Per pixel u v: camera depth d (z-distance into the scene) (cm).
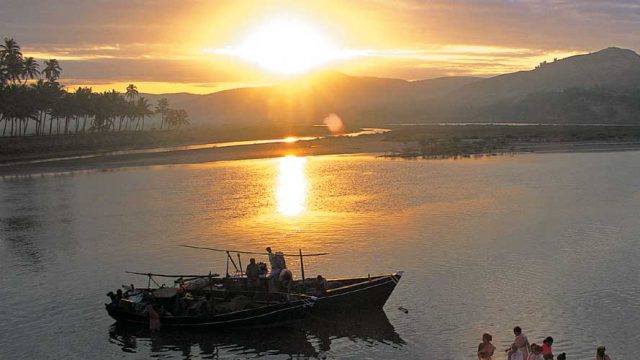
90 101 18962
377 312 2877
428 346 2497
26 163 11300
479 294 3028
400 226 4625
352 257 3778
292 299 2856
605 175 7562
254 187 6969
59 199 6644
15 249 4341
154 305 2906
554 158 10006
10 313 3039
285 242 4225
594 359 2284
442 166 8931
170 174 8650
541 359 2047
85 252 4191
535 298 2944
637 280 3172
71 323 2917
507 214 5028
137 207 5916
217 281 3092
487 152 11331
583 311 2756
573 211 5091
